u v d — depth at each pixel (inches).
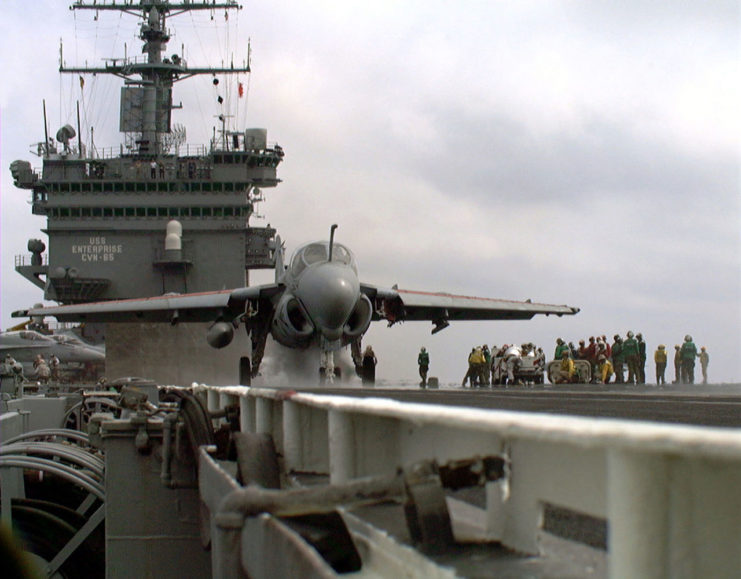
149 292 2456.9
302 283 1155.9
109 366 1685.5
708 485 70.6
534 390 951.0
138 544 338.6
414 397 651.5
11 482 430.6
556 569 95.0
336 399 157.9
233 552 150.2
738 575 69.4
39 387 1358.3
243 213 2463.1
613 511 73.6
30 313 1480.1
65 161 2465.6
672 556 70.8
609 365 1512.1
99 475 414.6
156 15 2608.3
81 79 2615.7
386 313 1430.9
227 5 2645.2
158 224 2452.0
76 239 2461.9
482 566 98.1
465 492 170.2
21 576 377.7
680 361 1472.7
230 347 1715.1
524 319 1700.3
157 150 2536.9
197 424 288.5
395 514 142.7
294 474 212.8
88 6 2623.0
